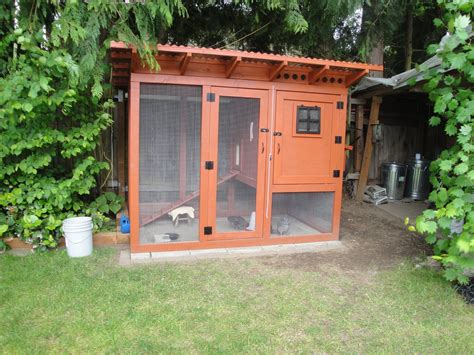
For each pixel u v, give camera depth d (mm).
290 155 4398
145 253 4062
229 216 4309
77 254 3891
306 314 2859
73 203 4379
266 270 3721
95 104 4277
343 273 3691
